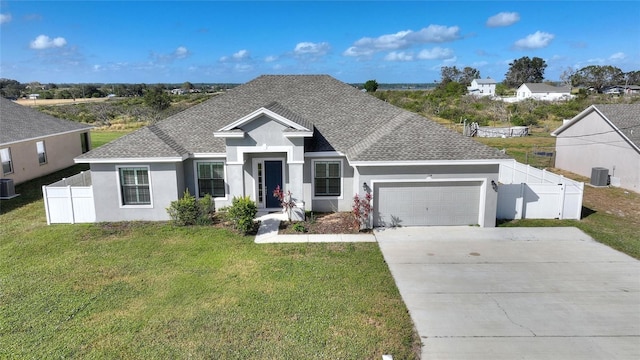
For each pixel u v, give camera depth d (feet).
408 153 51.11
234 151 54.95
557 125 172.96
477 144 53.26
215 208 58.44
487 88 377.30
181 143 58.49
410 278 38.27
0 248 45.70
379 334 28.96
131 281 37.42
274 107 59.16
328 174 58.65
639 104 84.58
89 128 103.96
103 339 28.35
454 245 46.91
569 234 50.47
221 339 28.27
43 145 86.12
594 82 360.28
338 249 45.52
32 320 30.78
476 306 33.17
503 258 43.09
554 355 26.84
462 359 26.43
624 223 55.36
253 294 34.76
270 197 60.34
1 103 89.45
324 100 68.08
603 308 32.73
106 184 54.13
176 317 31.12
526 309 32.65
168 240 48.11
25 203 65.26
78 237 49.16
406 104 244.83
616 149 77.61
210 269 39.99
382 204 53.06
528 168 67.10
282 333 28.94
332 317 31.14
